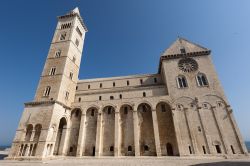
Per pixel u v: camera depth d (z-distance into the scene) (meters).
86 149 43.38
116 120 43.75
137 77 57.69
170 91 44.94
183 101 42.75
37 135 37.84
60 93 44.19
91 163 28.89
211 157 34.00
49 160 34.03
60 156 39.88
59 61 49.78
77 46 59.44
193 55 48.72
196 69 46.56
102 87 57.62
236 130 36.84
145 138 42.56
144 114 45.78
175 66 48.53
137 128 41.69
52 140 37.97
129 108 47.12
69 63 51.53
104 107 46.38
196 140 37.62
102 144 43.28
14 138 37.22
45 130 36.97
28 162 30.98
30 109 40.97
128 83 57.00
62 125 47.00
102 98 51.62
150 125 44.03
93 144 43.75
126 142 42.56
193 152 36.50
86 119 47.59
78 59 58.69
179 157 35.09
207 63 46.66
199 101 41.81
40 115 39.41
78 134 45.66
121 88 55.66
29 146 35.81
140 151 41.25
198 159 31.98
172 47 52.56
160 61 52.25
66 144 44.09
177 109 42.12
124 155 41.03
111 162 29.88
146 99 44.72
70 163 29.23
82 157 39.53
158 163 27.56
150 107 44.59
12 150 35.72
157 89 49.09
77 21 61.53
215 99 41.25
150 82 55.59
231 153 34.91
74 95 52.75
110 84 57.97
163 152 39.81
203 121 39.28
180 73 47.19
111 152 41.94
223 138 36.53
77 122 47.50
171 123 42.75
